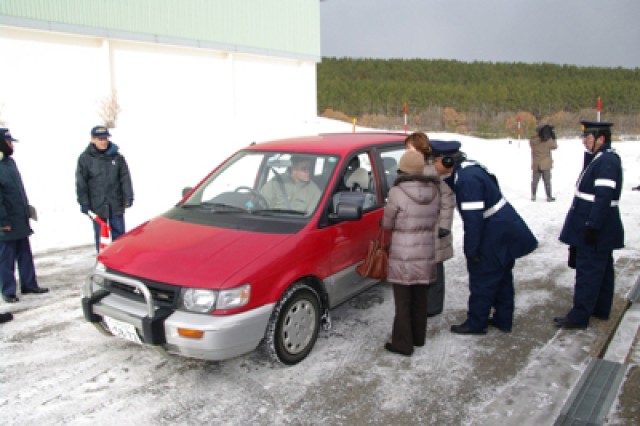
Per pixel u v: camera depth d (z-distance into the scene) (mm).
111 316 3740
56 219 8461
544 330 4660
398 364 4066
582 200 4445
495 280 4438
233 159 5266
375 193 5062
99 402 3557
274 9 25406
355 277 4656
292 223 4215
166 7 20906
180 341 3492
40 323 4836
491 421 3322
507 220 4309
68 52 18359
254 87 25484
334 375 3902
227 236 4102
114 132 16250
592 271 4496
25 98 17406
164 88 21594
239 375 3908
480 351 4277
